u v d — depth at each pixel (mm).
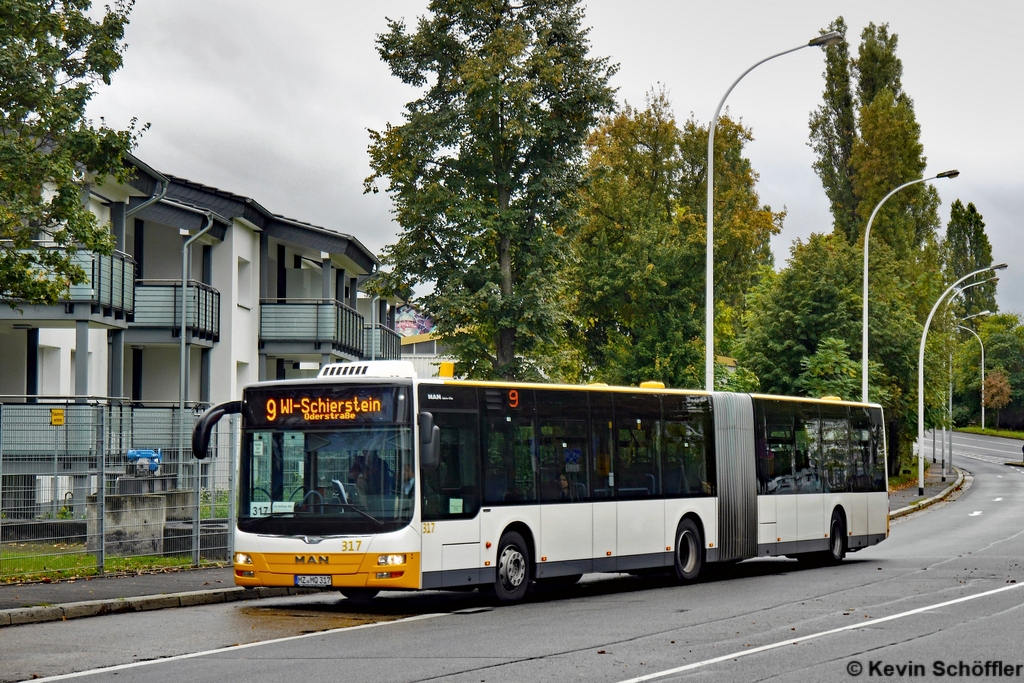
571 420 18375
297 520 15391
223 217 37969
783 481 23531
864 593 17562
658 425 20281
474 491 16359
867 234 41719
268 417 15797
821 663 10742
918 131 75000
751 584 19891
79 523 17922
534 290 32094
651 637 12641
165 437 21750
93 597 15320
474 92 31594
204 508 19953
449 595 18078
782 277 53250
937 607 15406
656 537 19875
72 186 19031
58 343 31578
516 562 16984
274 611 15453
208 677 9984
